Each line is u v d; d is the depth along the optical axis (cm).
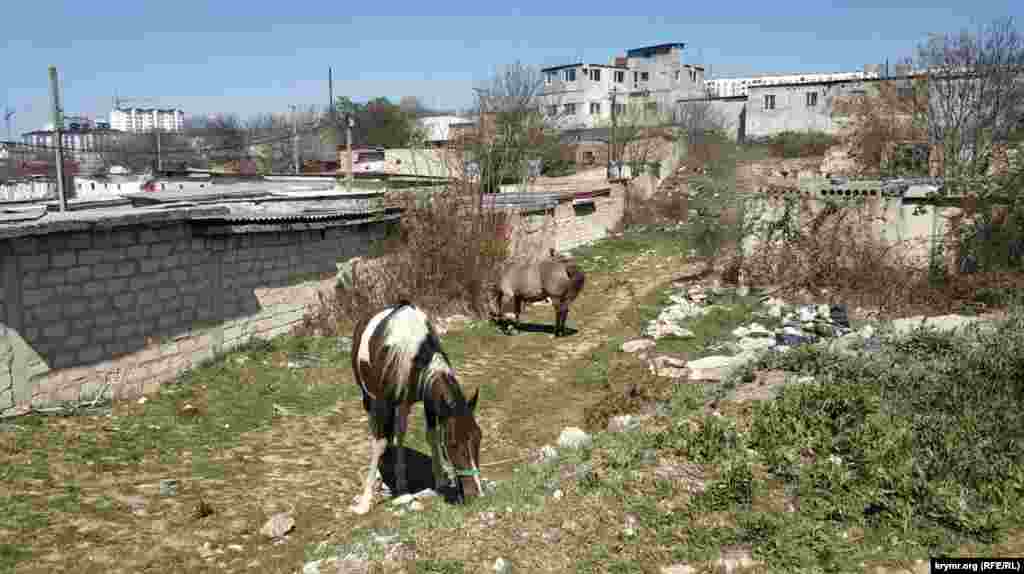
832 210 1850
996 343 844
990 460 633
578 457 725
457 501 685
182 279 1201
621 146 4944
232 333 1316
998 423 686
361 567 568
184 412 1018
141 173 3794
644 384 1095
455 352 1431
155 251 1146
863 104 4216
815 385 780
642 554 550
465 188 1962
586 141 5219
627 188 3694
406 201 1789
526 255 2438
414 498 733
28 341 956
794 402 748
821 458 651
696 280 2170
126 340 1098
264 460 879
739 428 727
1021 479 594
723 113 6159
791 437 684
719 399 838
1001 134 3175
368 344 730
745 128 5969
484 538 585
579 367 1348
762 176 3616
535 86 4447
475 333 1580
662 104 6838
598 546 562
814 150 5084
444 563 554
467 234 1855
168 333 1175
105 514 708
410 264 1739
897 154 3522
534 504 629
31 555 627
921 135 3578
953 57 3456
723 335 1513
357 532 668
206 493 774
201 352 1245
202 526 697
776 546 540
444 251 1775
